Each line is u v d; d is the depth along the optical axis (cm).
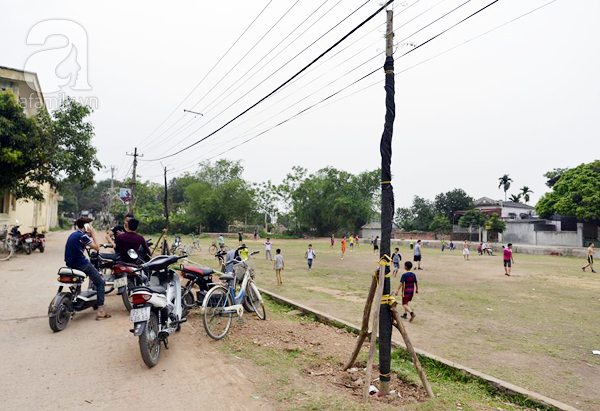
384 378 421
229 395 400
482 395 448
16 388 396
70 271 610
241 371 469
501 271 1939
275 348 566
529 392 436
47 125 1728
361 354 559
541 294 1239
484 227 4800
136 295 461
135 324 461
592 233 3959
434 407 388
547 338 722
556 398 454
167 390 407
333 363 517
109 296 878
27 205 2645
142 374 446
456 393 441
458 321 842
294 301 960
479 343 674
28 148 1511
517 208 6291
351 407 377
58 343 539
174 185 9112
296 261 2280
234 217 6088
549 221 4741
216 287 620
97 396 387
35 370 444
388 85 461
